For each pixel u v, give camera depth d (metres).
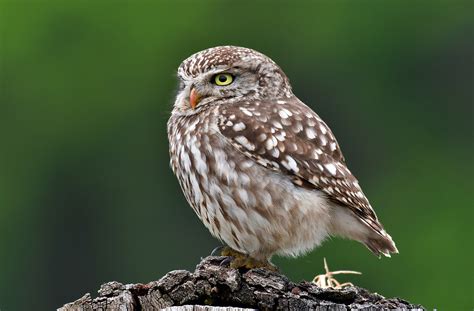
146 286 7.80
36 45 26.33
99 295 7.90
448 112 25.02
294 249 8.93
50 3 26.16
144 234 22.70
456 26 25.61
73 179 24.39
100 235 23.28
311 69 25.50
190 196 9.00
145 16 26.23
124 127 25.06
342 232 9.16
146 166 24.11
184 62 9.30
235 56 9.11
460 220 22.09
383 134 24.56
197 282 7.70
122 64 26.03
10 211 24.38
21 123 25.47
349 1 25.45
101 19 26.39
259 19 26.11
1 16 26.52
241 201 8.71
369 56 25.41
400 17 25.31
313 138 8.96
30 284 23.36
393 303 7.69
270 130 8.81
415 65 25.38
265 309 7.59
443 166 23.78
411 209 22.50
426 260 21.08
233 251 9.02
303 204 8.73
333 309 7.52
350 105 25.09
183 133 8.97
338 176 8.94
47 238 23.91
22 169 24.94
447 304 19.92
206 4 26.58
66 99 25.83
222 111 8.90
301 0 25.84
